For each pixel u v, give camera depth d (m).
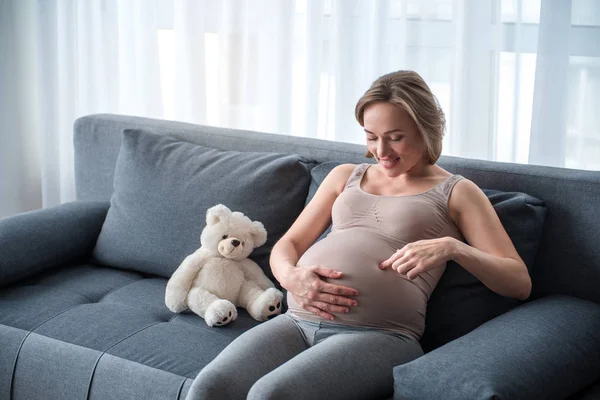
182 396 1.83
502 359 1.60
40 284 2.39
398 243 1.94
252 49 3.01
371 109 1.94
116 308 2.21
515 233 2.03
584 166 2.56
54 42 3.34
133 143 2.58
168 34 3.18
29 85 3.49
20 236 2.38
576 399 1.79
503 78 2.61
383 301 1.87
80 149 2.80
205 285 2.20
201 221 2.39
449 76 2.69
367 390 1.73
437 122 1.96
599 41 2.46
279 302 2.17
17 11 3.39
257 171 2.39
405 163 1.97
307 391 1.63
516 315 1.84
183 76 3.14
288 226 2.36
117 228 2.51
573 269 2.08
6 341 2.09
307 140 2.54
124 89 3.29
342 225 2.04
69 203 2.66
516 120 2.61
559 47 2.47
